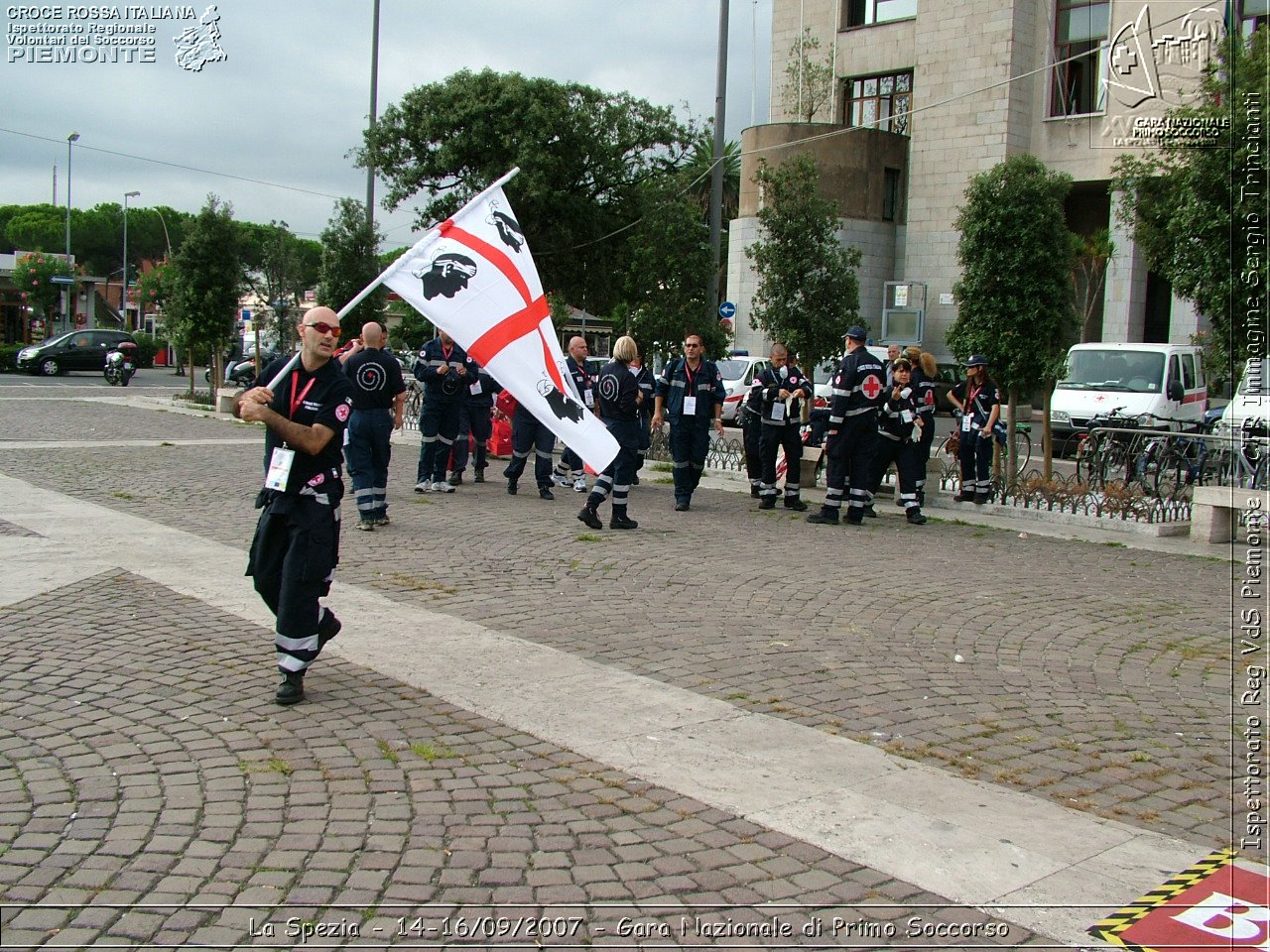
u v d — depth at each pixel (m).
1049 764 5.12
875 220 34.28
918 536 11.66
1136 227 14.74
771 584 8.80
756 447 13.80
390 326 52.12
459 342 6.89
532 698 5.79
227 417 23.83
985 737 5.45
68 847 3.98
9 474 13.47
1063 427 20.58
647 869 3.98
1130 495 12.77
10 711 5.35
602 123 32.66
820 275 17.88
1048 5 32.38
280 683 5.89
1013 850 4.21
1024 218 13.66
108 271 83.44
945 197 33.91
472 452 15.93
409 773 4.76
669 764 4.95
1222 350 11.61
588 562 9.44
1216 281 11.23
